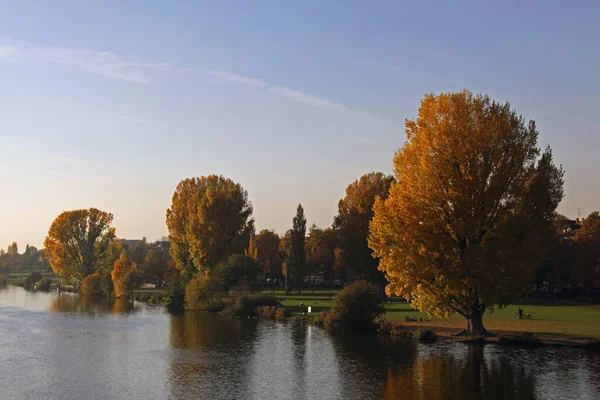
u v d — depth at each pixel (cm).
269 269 17388
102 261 15962
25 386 4488
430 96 6053
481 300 5762
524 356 5191
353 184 11481
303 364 5169
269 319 8594
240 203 11731
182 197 12706
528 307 9800
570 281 12331
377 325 7019
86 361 5406
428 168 5816
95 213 16488
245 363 5262
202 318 8856
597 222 11775
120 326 7862
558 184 5891
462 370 4741
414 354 5425
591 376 4472
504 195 5847
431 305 6006
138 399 4116
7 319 8731
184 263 12425
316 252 16562
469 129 5766
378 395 4109
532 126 5888
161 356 5625
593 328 6606
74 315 9319
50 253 16888
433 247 5753
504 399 3928
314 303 10319
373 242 6266
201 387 4419
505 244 5678
